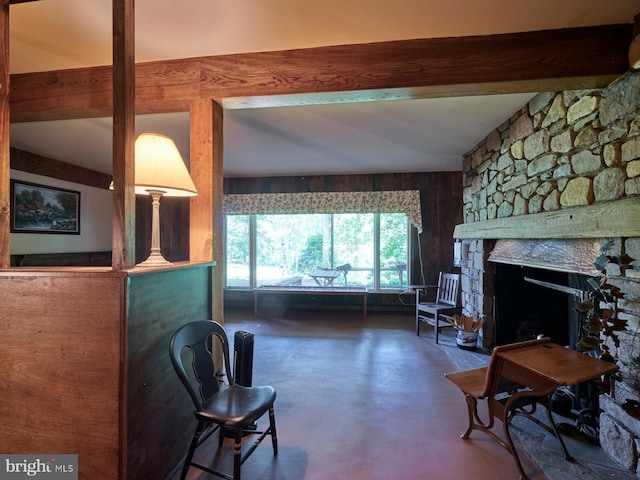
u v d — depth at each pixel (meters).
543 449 1.88
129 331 1.36
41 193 4.33
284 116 2.96
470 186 4.07
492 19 1.74
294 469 1.72
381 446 1.91
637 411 1.60
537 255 2.50
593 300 1.94
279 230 5.97
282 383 2.78
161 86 2.12
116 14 1.46
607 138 1.82
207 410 1.51
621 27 1.76
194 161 2.12
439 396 2.55
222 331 1.88
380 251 5.64
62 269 1.46
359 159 4.59
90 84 2.19
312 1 1.57
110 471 1.33
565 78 1.81
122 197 1.43
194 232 2.12
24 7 1.61
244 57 2.06
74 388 1.36
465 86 1.93
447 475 1.67
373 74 1.96
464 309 4.22
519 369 1.81
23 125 3.17
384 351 3.62
